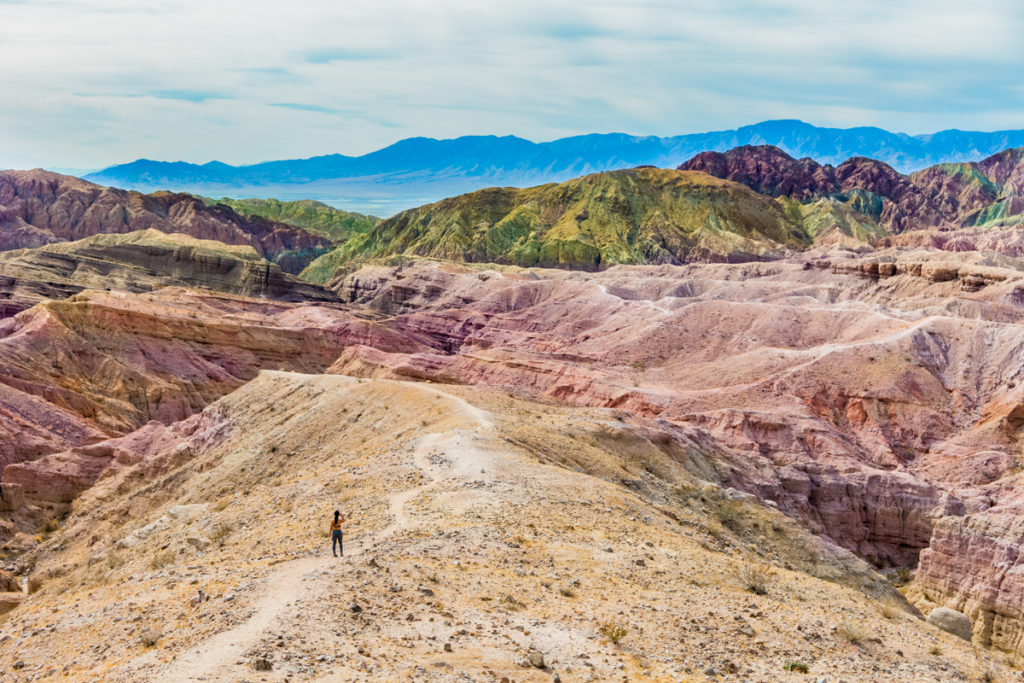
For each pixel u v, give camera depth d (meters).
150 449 98.06
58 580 58.25
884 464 104.06
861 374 117.50
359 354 147.00
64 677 23.03
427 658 23.20
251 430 86.75
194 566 36.47
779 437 102.19
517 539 36.88
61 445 106.62
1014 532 60.88
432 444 58.22
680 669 25.12
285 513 47.69
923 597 64.19
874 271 193.50
